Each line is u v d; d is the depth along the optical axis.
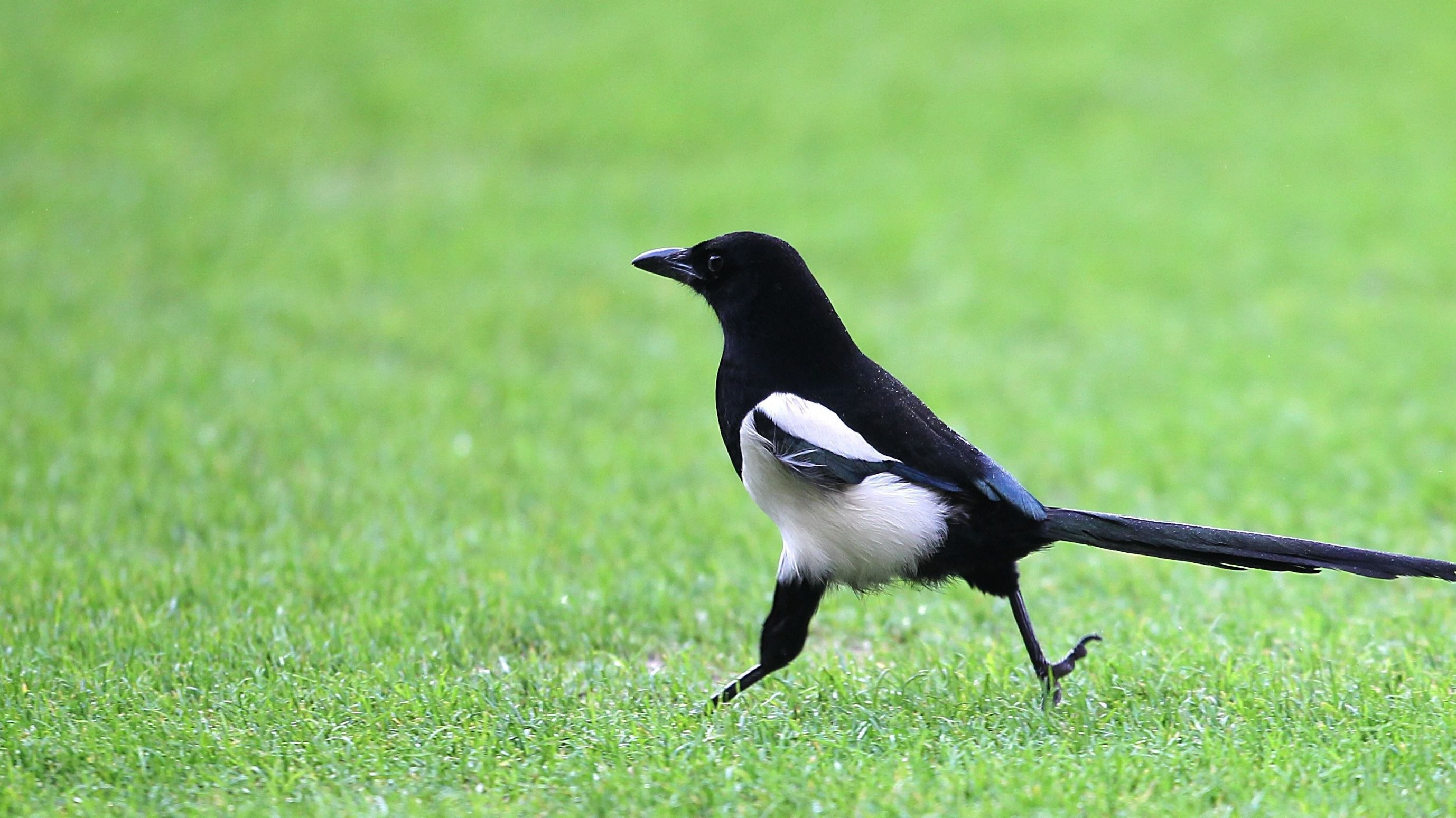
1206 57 31.88
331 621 8.78
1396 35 32.97
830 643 9.05
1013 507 7.04
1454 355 16.28
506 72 31.56
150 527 10.87
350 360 16.36
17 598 9.15
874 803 5.94
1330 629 8.50
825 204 23.77
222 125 28.56
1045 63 31.48
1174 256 20.92
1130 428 13.91
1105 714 7.08
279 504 11.43
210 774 6.35
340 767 6.46
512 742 6.80
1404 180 24.44
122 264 20.19
